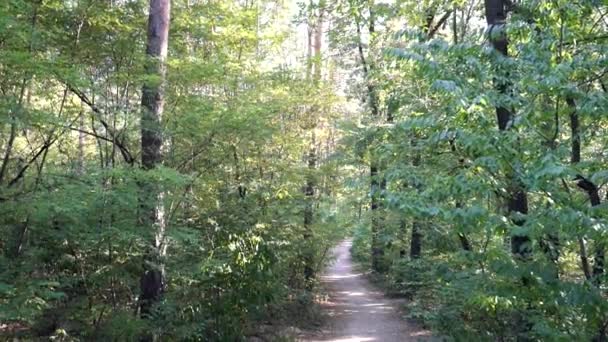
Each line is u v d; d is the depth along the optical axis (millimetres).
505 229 4023
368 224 16203
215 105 8961
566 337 4113
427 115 4887
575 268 5098
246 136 9547
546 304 4191
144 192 8070
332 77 16938
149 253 8414
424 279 9703
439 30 14008
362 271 24938
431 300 8969
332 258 16484
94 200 7293
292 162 13289
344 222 15742
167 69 8656
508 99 4480
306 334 11844
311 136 14867
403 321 13141
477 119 4516
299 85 13906
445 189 4387
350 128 14102
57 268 8328
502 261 4277
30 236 7961
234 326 10086
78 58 8664
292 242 12758
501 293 4320
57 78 7289
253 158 11492
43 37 7531
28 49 7238
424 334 11562
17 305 6402
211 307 9898
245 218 10688
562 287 3939
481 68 4672
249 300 10141
